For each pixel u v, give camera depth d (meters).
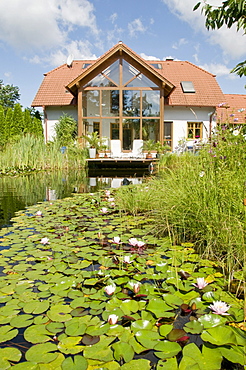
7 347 1.23
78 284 1.81
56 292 1.71
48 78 18.11
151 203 4.00
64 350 1.20
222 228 2.28
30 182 7.90
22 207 4.38
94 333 1.31
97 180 8.34
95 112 14.45
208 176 2.83
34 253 2.39
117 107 14.41
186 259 2.28
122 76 14.19
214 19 3.28
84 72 13.70
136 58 13.66
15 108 22.50
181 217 2.88
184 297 1.64
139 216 3.82
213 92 17.16
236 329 1.33
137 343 1.24
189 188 3.02
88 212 4.03
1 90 44.03
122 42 13.59
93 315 1.47
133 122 14.45
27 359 1.15
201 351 1.17
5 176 9.57
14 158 11.25
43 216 3.77
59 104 16.27
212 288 1.75
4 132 21.20
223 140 3.03
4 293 1.71
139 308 1.53
